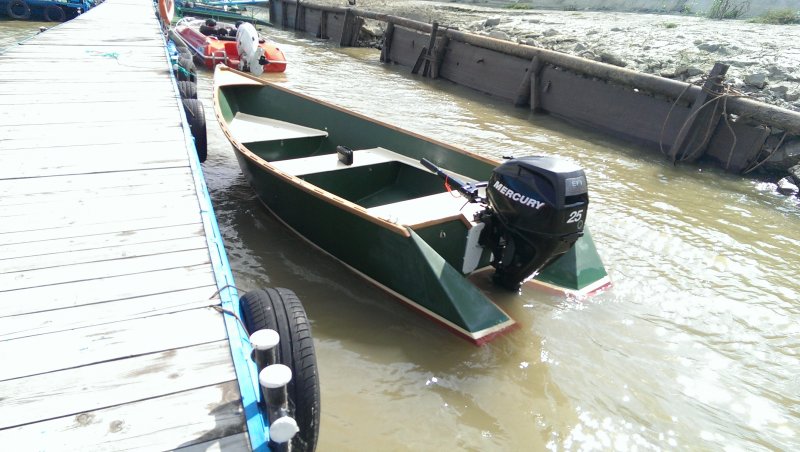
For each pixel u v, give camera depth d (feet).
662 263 17.70
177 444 6.65
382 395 11.37
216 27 48.01
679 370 12.58
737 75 32.48
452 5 81.97
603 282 15.72
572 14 68.13
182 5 73.26
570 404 11.39
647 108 32.35
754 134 27.45
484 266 15.39
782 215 22.82
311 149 22.65
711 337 13.85
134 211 12.05
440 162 18.79
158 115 18.54
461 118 36.17
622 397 11.66
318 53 59.36
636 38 42.91
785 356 13.33
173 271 10.06
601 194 23.88
